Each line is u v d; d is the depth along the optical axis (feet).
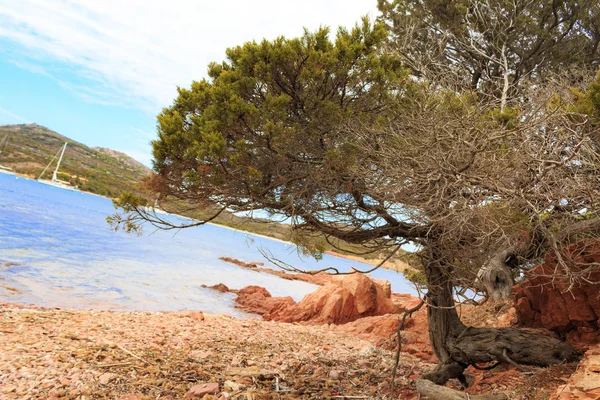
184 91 19.13
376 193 16.12
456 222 14.40
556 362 17.26
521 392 16.29
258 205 17.84
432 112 15.43
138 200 17.65
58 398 15.67
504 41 27.91
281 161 17.35
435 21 34.19
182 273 88.38
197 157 15.60
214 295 70.18
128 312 39.55
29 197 219.61
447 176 13.44
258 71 16.99
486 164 13.42
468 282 16.28
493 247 16.61
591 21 35.99
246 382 20.07
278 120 16.48
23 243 80.48
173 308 53.26
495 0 33.01
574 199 13.65
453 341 19.17
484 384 19.84
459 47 33.04
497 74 32.81
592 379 11.59
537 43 34.22
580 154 14.07
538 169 12.84
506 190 12.71
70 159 495.82
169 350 25.77
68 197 329.93
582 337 19.11
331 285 62.64
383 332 43.42
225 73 17.94
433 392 16.12
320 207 18.16
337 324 57.11
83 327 29.37
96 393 16.42
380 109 18.47
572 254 16.16
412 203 14.67
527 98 20.02
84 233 126.31
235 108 15.97
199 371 21.06
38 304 40.65
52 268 62.08
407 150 14.80
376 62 17.37
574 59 34.63
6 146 449.06
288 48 16.96
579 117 16.22
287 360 26.63
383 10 37.19
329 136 17.57
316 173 16.93
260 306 65.00
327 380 21.77
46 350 21.85
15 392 15.75
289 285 110.93
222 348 28.32
